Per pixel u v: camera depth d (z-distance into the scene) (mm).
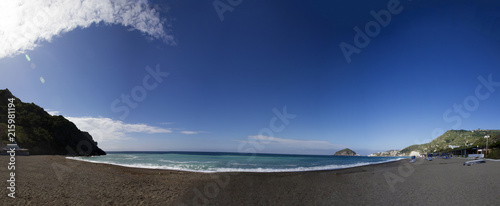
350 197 10359
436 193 10805
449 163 35469
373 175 18328
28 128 57906
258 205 9109
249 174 18656
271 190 11953
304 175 18156
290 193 11258
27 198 8367
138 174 17359
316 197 10430
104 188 11172
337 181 14977
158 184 13289
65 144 66625
